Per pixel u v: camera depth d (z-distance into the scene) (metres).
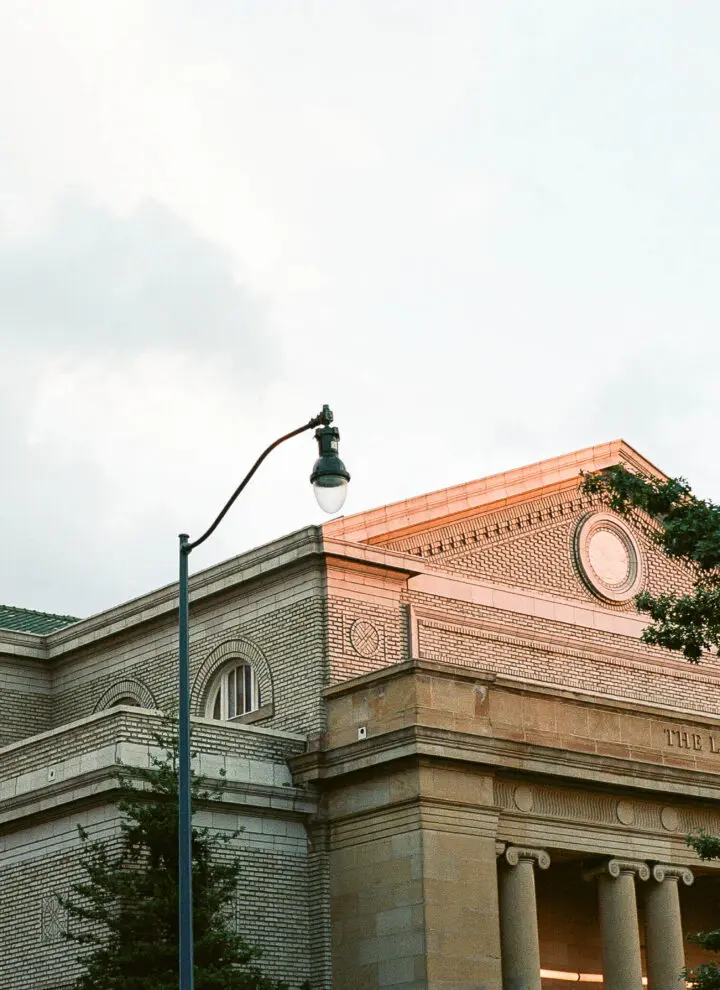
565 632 39.06
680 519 26.33
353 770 31.95
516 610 38.16
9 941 32.09
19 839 32.62
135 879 27.38
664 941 33.75
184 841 21.27
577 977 37.91
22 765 33.19
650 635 26.91
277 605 35.66
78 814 31.30
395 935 30.38
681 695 41.16
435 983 29.50
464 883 30.61
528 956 31.47
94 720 31.53
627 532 41.56
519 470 39.06
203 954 27.00
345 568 35.28
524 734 32.66
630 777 33.66
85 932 30.34
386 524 36.19
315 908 32.09
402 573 36.09
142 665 39.22
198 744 31.89
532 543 39.22
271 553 35.81
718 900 40.09
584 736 33.56
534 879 35.56
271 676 35.22
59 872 31.36
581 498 40.66
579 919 38.47
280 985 28.00
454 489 37.59
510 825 32.09
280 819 32.44
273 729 33.91
